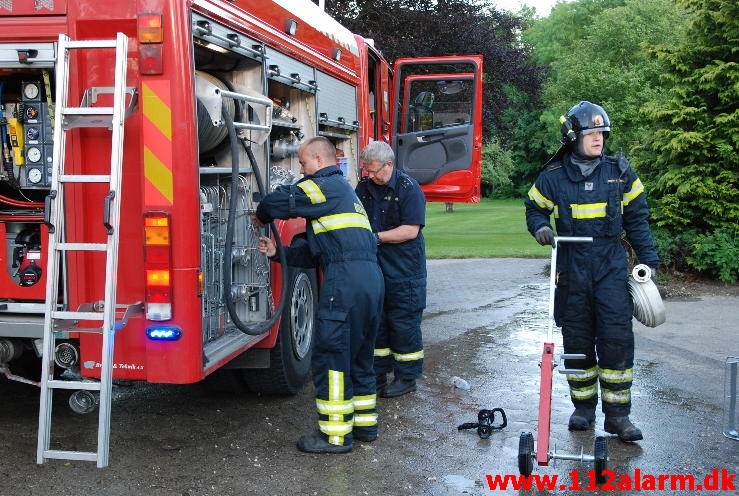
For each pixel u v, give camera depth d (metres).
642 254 4.53
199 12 3.96
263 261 4.96
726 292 10.03
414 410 5.22
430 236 20.55
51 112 4.32
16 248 4.38
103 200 3.94
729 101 10.70
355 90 7.55
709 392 5.69
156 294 3.83
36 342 4.22
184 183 3.80
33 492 3.74
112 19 3.83
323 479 4.01
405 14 16.39
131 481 3.91
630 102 25.31
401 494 3.84
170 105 3.77
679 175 10.73
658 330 7.80
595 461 3.91
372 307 4.37
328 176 4.41
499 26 20.03
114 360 3.96
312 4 6.37
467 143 9.34
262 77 4.86
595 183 4.45
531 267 13.02
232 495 3.78
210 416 5.05
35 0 3.94
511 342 7.35
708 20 10.96
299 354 5.55
